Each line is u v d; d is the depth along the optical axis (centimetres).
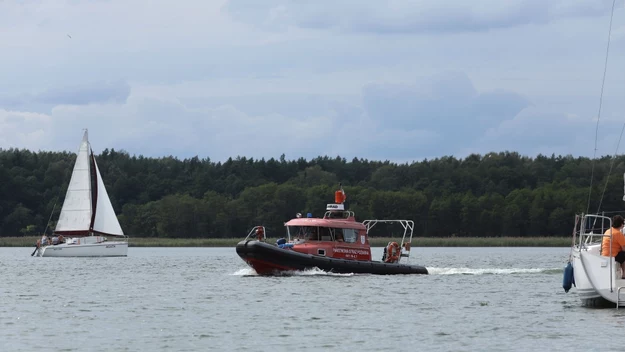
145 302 5722
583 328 4425
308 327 4538
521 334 4288
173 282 7331
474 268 9325
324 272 7200
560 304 5469
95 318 4938
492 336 4244
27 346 4041
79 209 14062
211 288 6600
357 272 7312
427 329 4462
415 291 6194
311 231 7312
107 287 6931
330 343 4078
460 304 5472
